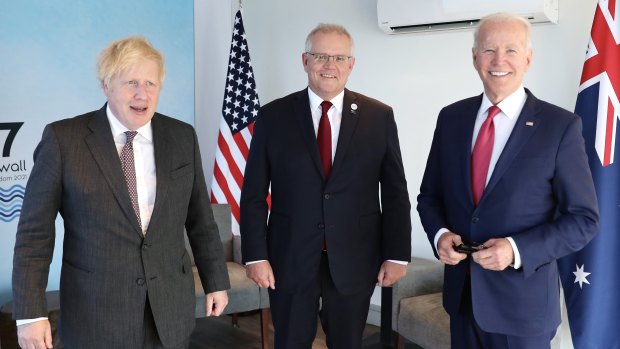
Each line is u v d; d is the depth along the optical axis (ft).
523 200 5.54
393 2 11.12
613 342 8.74
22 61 10.50
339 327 7.06
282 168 6.93
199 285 10.46
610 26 8.66
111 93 5.16
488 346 5.91
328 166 6.88
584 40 9.61
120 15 12.07
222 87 15.03
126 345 5.26
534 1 9.43
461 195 5.92
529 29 5.74
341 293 6.77
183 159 5.72
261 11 14.32
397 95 12.05
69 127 5.25
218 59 14.82
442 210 6.37
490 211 5.64
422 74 11.62
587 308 8.79
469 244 5.79
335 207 6.77
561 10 9.82
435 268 10.24
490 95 5.86
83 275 5.18
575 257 8.92
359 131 6.92
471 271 5.76
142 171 5.43
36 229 5.10
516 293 5.60
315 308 7.03
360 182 6.88
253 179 7.17
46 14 10.80
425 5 10.71
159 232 5.40
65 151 5.12
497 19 5.69
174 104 13.37
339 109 7.01
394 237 6.98
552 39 9.96
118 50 5.12
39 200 5.09
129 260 5.24
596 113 8.70
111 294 5.19
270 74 14.25
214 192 13.21
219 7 14.74
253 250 7.03
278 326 7.11
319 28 6.84
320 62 6.70
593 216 5.41
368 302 7.14
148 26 12.65
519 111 5.79
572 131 5.53
